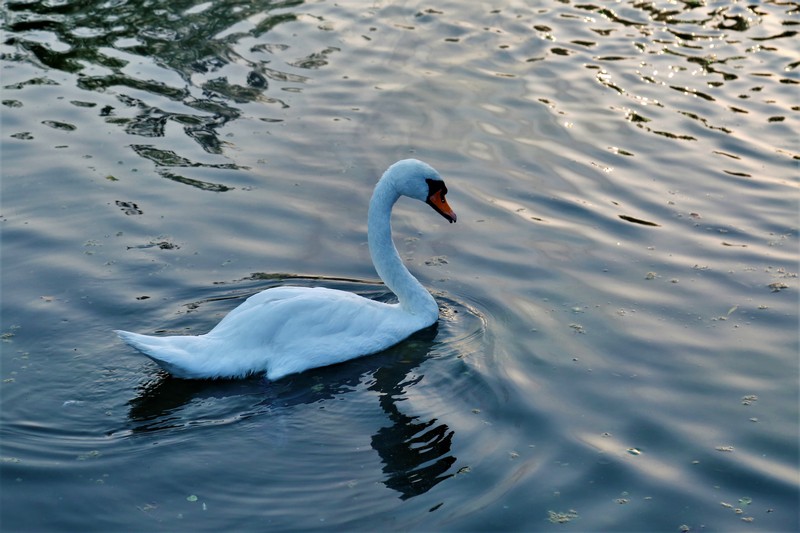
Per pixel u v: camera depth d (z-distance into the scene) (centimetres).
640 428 823
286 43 1597
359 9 1742
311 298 920
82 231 1098
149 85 1442
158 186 1195
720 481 764
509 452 795
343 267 1063
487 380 888
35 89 1417
